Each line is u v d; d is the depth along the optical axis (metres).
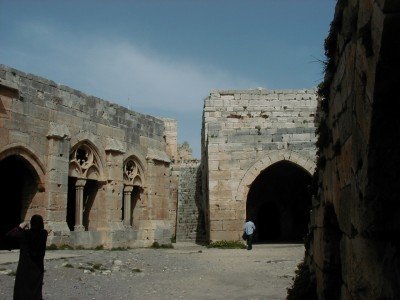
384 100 4.04
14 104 19.84
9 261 14.88
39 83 21.36
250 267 17.42
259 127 28.75
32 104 20.80
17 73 20.17
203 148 33.03
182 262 19.14
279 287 12.80
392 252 4.45
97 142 24.78
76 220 23.33
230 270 16.61
